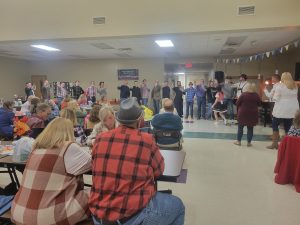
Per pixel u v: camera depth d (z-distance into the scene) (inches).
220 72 442.0
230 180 137.3
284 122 183.0
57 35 277.7
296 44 289.7
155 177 62.0
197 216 101.0
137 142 56.9
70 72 507.8
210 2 242.7
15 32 285.1
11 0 279.1
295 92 178.2
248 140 207.3
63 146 63.1
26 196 61.1
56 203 60.2
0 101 309.4
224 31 246.5
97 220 55.5
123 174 54.6
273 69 426.0
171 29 254.7
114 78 492.4
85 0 265.3
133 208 53.8
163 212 57.4
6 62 471.8
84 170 64.3
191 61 463.5
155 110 418.3
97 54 427.8
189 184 132.4
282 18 231.9
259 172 148.6
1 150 96.3
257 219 98.8
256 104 201.0
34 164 62.0
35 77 522.0
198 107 379.2
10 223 74.2
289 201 113.2
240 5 237.3
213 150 196.5
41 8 275.7
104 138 58.9
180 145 144.4
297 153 125.9
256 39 293.6
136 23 260.4
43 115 137.4
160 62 474.0
